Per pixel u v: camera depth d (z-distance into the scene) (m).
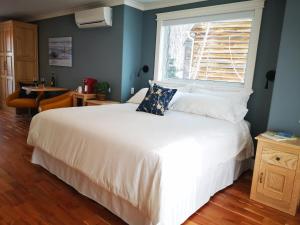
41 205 1.92
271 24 2.72
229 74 3.18
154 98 2.74
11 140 3.48
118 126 1.99
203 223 1.81
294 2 2.07
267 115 2.83
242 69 3.05
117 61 3.91
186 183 1.64
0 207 1.86
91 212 1.87
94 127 1.95
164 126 2.10
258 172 2.14
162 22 3.73
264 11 2.76
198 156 1.77
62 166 2.28
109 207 1.84
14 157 2.85
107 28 3.99
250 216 1.94
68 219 1.77
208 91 3.12
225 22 3.14
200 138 1.92
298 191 1.96
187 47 3.57
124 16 3.72
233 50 3.11
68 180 2.22
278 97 2.25
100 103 3.72
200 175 1.83
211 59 3.33
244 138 2.51
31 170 2.53
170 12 3.59
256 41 2.83
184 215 1.69
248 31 2.97
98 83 4.07
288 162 1.97
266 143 2.07
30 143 2.50
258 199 2.17
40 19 5.32
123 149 1.63
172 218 1.53
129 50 3.91
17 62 5.27
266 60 2.79
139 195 1.51
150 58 3.99
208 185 2.01
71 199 2.04
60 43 4.93
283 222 1.89
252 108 2.94
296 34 2.09
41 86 4.93
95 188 1.94
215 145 2.02
